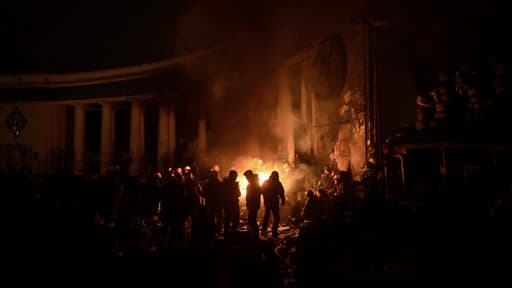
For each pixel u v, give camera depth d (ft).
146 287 30.71
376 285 29.40
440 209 33.83
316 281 31.35
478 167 38.96
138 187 50.60
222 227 52.13
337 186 51.55
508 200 30.01
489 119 40.14
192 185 47.06
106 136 119.55
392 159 48.14
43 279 31.78
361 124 53.47
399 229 32.55
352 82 56.34
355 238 32.68
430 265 28.89
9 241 37.58
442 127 43.27
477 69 44.09
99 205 49.96
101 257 36.94
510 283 26.48
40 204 46.83
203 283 31.40
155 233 48.91
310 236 33.88
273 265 33.58
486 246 28.84
